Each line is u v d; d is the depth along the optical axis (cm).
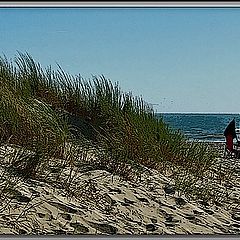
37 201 759
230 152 1777
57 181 852
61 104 1284
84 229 732
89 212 787
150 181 1023
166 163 1197
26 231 684
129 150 1105
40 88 1289
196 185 1122
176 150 1262
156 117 1302
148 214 856
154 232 789
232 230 873
